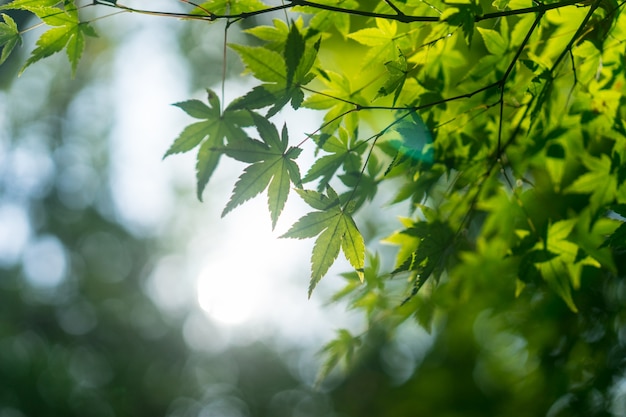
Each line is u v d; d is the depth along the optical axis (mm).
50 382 6051
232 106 987
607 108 1082
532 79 1036
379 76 1045
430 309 1232
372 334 1335
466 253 1238
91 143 6535
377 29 1022
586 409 1364
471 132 1094
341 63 1354
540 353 1407
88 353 7012
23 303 6621
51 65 5188
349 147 1021
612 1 1029
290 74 976
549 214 1199
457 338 2223
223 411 8430
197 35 4312
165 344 7625
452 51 1059
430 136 1060
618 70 1064
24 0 987
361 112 1196
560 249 1080
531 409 1529
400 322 1248
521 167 1134
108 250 7461
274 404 8062
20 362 5910
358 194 1104
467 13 979
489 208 1167
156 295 7723
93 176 6941
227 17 974
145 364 7262
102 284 7305
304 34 1035
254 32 1036
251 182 978
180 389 7621
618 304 1341
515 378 1938
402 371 4629
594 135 1103
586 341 1358
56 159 6566
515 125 1102
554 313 1364
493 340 1981
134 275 7570
